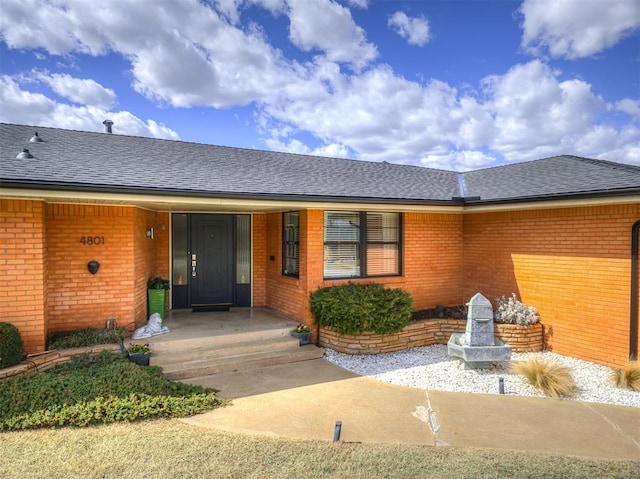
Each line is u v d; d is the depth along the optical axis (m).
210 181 7.72
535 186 8.99
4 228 6.25
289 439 4.67
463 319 9.14
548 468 4.10
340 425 4.75
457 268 10.71
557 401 5.93
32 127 9.26
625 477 3.95
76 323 7.55
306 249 8.73
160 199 6.71
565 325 8.21
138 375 5.91
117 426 4.87
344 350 8.12
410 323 8.73
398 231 9.94
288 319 9.35
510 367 7.38
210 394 5.84
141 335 7.68
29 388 5.28
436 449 4.51
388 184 10.29
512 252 9.37
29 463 4.02
